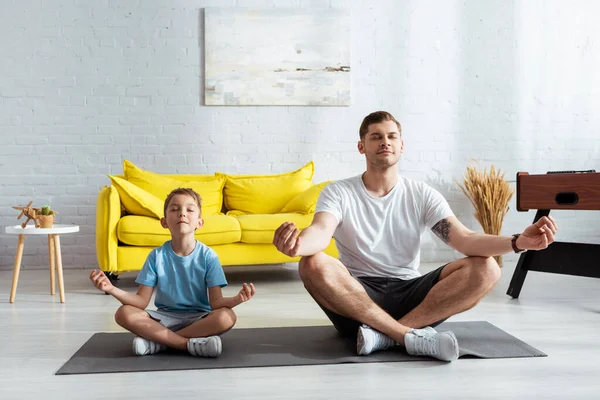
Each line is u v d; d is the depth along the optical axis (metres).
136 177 4.64
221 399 1.87
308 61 5.21
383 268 2.60
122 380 2.07
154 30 5.12
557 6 5.41
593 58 5.45
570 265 3.52
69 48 5.07
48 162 5.09
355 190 2.64
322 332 2.78
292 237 2.15
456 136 5.37
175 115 5.16
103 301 3.64
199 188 4.67
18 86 5.05
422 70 5.32
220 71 5.15
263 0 5.18
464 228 2.50
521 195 3.63
